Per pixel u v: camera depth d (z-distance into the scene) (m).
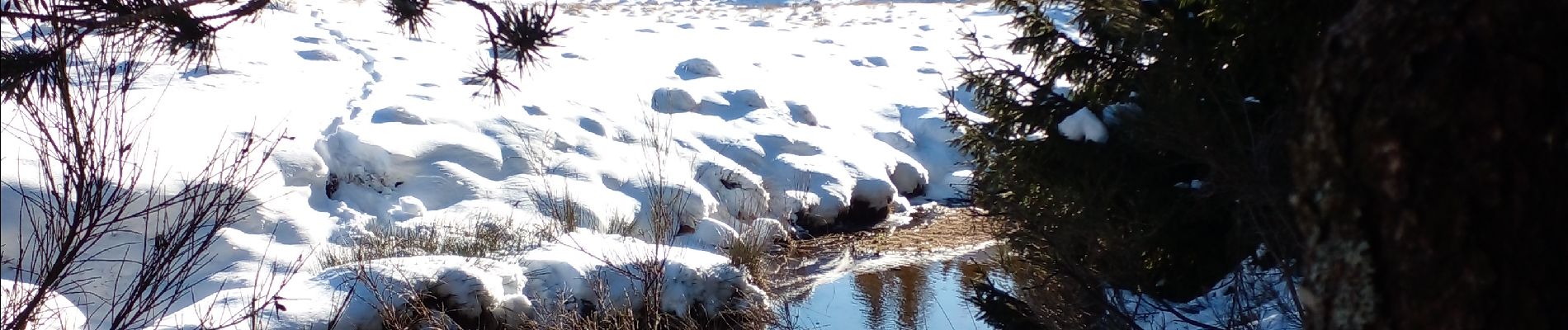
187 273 3.72
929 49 20.17
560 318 6.52
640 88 14.27
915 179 12.54
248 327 5.55
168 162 7.82
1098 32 5.42
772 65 17.66
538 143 10.70
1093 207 5.14
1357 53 1.41
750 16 24.41
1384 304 1.42
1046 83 5.78
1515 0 1.29
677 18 23.25
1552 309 1.32
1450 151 1.33
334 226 8.74
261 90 11.70
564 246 7.57
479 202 9.45
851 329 7.52
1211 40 4.90
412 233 8.50
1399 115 1.35
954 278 8.98
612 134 11.80
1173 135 4.55
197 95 10.85
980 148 5.90
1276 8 4.41
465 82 2.47
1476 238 1.33
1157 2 5.26
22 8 2.55
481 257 7.52
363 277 6.12
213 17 2.53
